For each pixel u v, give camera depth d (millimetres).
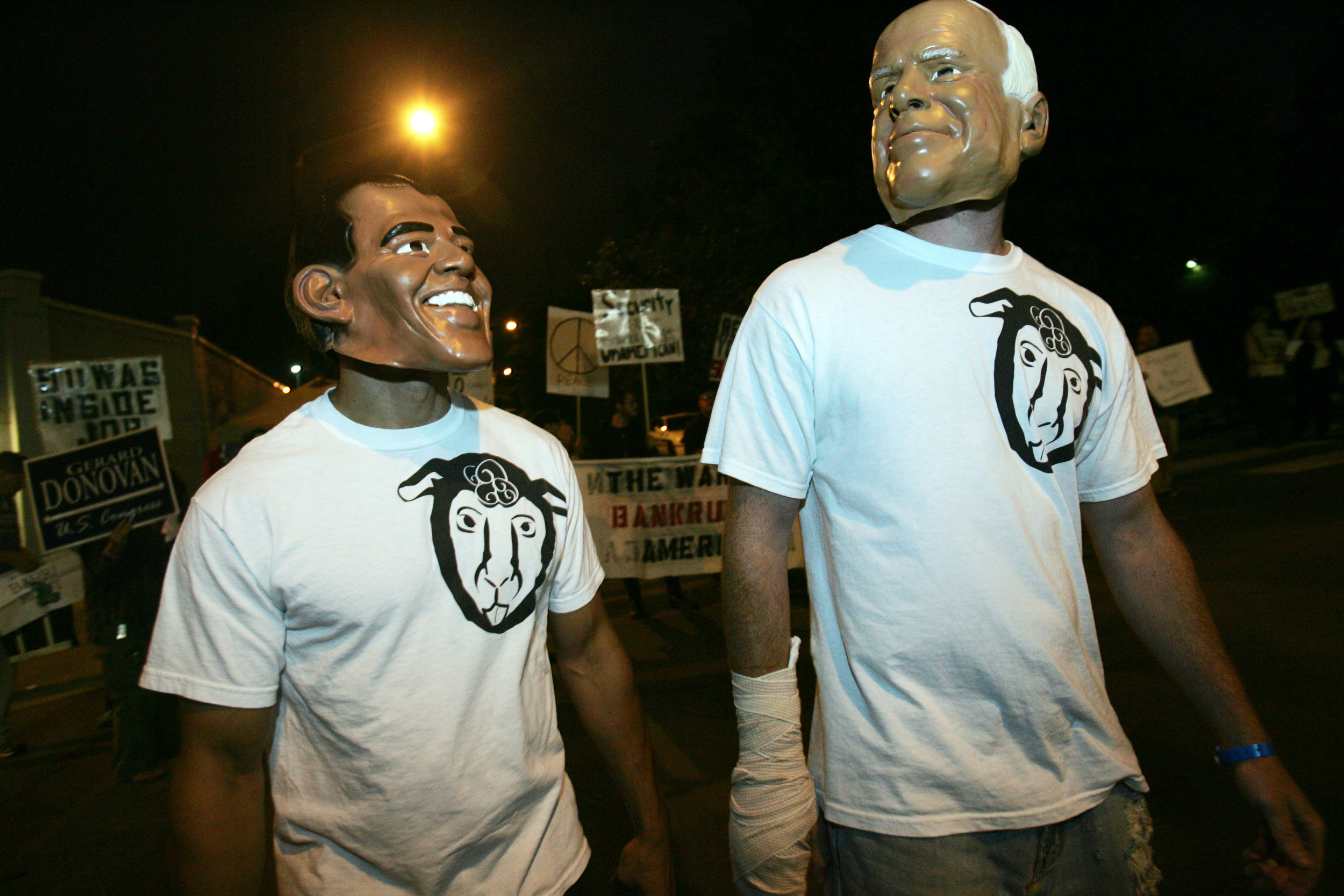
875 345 1335
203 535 1328
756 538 1384
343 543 1358
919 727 1284
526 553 1512
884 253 1432
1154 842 2979
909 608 1287
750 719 1352
